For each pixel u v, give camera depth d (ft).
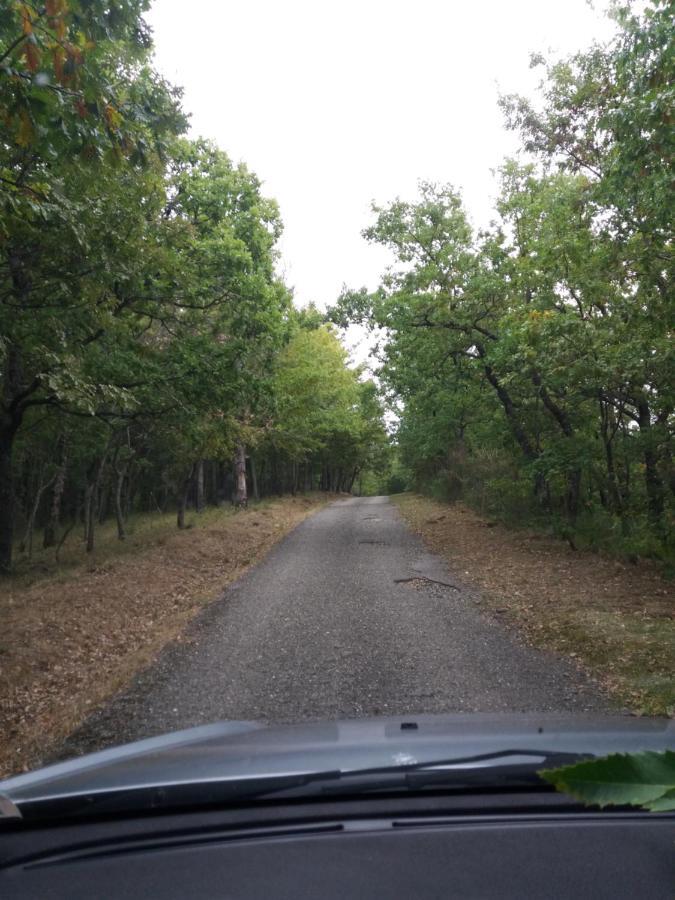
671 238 33.81
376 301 65.36
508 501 68.64
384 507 121.08
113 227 36.17
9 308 37.04
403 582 43.16
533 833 8.09
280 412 86.69
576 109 45.93
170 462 84.94
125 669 26.86
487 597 38.29
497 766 9.26
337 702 21.80
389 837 8.04
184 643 30.25
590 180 45.19
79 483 90.43
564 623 30.50
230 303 55.67
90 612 36.91
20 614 35.32
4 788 9.74
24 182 28.55
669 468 42.96
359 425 154.40
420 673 24.49
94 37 21.11
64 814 8.52
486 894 6.94
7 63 20.51
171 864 7.59
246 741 11.25
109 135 21.61
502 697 21.80
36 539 94.38
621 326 38.91
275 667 25.86
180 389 52.90
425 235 63.57
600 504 56.59
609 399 46.93
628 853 7.66
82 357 42.39
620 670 24.08
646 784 4.13
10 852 8.00
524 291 57.11
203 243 53.88
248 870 7.41
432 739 10.80
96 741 19.76
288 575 47.24
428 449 106.01
